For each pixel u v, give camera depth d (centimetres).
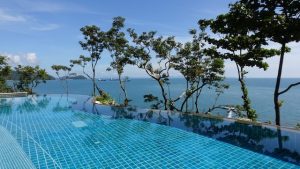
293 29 1140
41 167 759
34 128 1252
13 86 4162
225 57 1733
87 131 1184
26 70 4100
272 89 13588
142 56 2692
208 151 870
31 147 951
